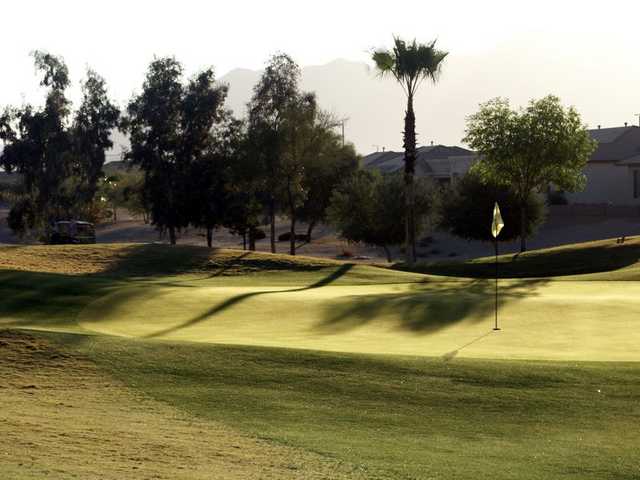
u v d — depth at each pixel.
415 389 14.09
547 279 36.28
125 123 72.88
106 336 16.95
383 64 46.41
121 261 43.00
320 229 100.75
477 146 52.19
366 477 9.55
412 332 20.67
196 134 68.19
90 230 64.94
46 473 8.69
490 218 65.69
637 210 72.75
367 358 15.62
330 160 63.47
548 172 52.16
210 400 13.45
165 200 68.31
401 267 47.16
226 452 10.46
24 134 75.56
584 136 51.34
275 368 15.16
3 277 29.56
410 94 47.00
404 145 47.38
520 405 13.32
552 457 10.73
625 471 10.12
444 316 22.75
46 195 75.31
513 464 10.36
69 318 23.98
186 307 25.55
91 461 9.50
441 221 68.94
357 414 12.87
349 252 76.81
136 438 10.91
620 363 15.36
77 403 13.03
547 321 21.47
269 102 61.69
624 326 20.47
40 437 10.59
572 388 14.03
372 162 128.00
